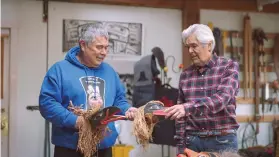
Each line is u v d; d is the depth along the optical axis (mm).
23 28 4312
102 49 2131
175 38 4750
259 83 4988
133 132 1968
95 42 2104
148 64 4078
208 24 4789
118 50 4535
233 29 4941
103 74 2277
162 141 3713
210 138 2326
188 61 4637
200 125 2334
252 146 4820
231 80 2205
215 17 4875
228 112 2268
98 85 2213
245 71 4930
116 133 2301
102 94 2209
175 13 4758
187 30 2305
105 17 4512
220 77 2283
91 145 2033
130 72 4547
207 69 2338
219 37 4684
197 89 2369
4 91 4301
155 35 4688
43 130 4363
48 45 4367
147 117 1972
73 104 2123
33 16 4332
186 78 2447
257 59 4977
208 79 2326
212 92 2301
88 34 2113
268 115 5047
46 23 4363
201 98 2186
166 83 4504
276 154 4242
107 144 2215
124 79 4516
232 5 4840
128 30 4578
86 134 2004
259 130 5023
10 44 4285
